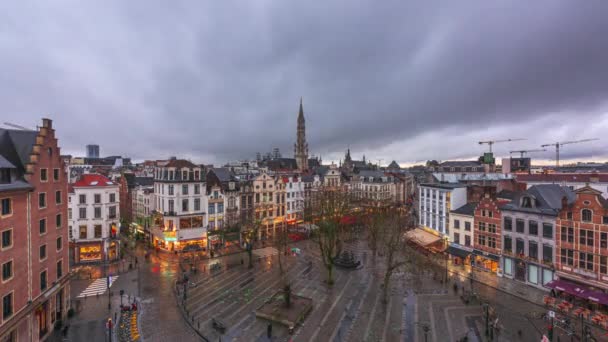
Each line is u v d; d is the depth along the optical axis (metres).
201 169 65.88
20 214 27.95
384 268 54.12
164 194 62.00
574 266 39.47
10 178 27.83
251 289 43.78
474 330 32.75
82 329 32.94
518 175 75.25
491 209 50.66
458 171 123.50
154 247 65.12
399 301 40.06
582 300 38.09
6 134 33.34
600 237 37.03
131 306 37.34
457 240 57.69
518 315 35.94
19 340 27.70
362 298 41.00
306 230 79.94
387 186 121.81
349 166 172.50
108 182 57.81
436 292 42.97
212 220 67.19
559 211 41.25
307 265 55.56
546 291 42.38
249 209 74.38
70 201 54.78
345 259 55.31
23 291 28.02
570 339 30.97
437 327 33.34
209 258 59.50
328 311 37.12
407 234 66.50
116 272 50.66
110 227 57.16
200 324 33.72
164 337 31.41
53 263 33.22
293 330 32.53
